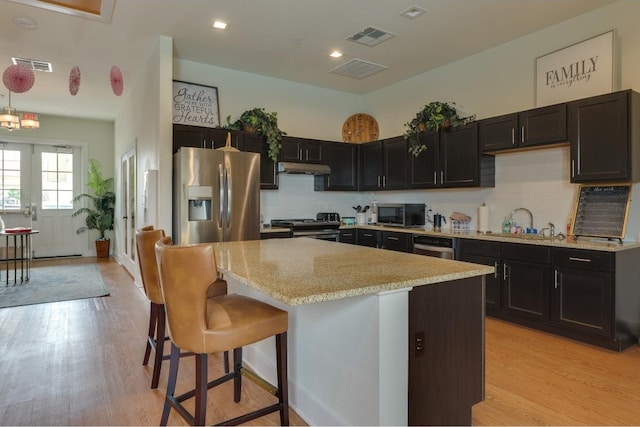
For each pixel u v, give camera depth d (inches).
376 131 241.1
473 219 181.6
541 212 154.5
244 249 104.7
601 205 134.0
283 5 136.3
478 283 77.7
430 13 142.6
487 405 87.4
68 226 307.9
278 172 201.8
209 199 158.6
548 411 85.0
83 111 283.3
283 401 76.5
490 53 175.6
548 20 148.3
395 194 227.1
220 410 85.7
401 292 65.7
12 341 126.6
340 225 215.3
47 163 299.0
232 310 73.4
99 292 192.4
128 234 247.3
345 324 71.0
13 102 257.3
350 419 69.8
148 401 89.3
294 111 224.8
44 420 81.3
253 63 194.5
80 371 104.6
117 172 297.1
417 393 68.1
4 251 277.6
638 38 129.6
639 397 91.1
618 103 121.0
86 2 135.6
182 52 179.6
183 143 169.3
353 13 142.3
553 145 142.6
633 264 123.6
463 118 181.8
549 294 132.1
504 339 129.0
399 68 201.3
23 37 160.4
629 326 121.7
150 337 108.7
